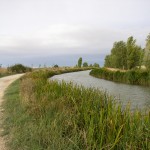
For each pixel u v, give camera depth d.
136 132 5.13
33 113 8.65
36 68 64.25
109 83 31.72
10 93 16.00
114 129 5.23
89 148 5.24
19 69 52.44
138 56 47.84
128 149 4.74
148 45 33.06
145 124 5.35
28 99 10.53
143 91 22.95
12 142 6.39
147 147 4.77
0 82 27.23
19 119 8.23
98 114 6.43
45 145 5.94
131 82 31.58
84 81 34.44
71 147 5.50
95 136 5.57
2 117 9.23
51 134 6.21
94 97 8.67
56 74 50.59
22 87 15.53
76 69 73.75
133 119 5.51
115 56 54.81
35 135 6.35
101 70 43.62
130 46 48.50
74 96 9.23
